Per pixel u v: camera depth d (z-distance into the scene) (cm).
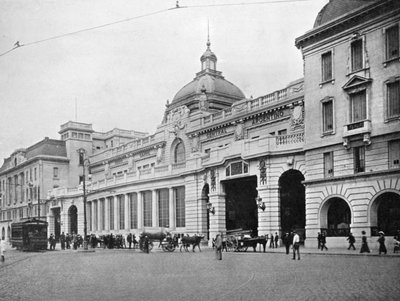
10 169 11075
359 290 1452
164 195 6184
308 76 4175
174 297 1410
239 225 4884
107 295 1495
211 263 2714
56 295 1530
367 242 3503
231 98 7519
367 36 3688
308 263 2531
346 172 3744
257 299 1333
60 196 8525
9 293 1612
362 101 3722
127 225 6844
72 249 5638
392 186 3397
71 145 10050
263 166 4334
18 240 5625
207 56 7794
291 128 4975
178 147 6938
